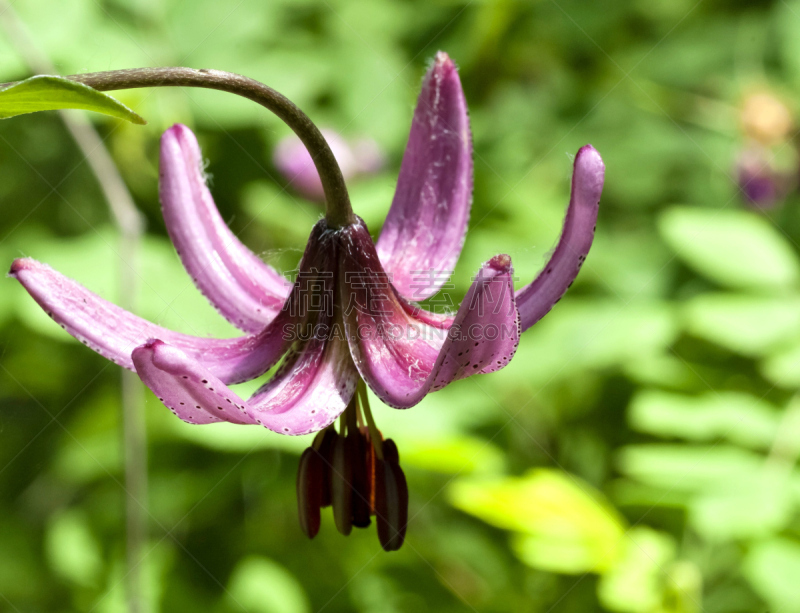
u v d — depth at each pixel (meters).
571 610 0.28
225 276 0.23
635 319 0.29
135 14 0.30
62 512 0.31
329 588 0.29
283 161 0.31
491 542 0.30
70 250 0.29
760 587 0.25
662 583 0.27
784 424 0.27
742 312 0.28
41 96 0.21
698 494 0.27
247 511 0.30
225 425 0.28
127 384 0.27
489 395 0.30
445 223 0.23
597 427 0.31
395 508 0.23
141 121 0.22
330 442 0.23
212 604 0.29
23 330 0.30
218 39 0.31
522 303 0.23
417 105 0.24
